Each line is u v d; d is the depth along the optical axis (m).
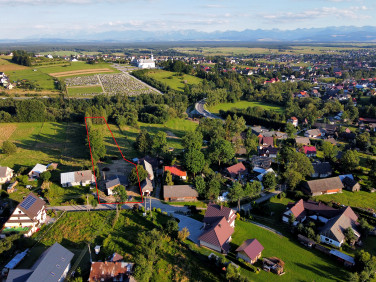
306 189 96.12
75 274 58.66
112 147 133.62
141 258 58.12
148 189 91.81
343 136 156.50
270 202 90.75
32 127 159.25
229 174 107.12
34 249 65.81
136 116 179.88
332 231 70.62
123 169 110.00
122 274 56.91
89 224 75.81
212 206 78.75
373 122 180.50
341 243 70.62
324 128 168.12
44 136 145.50
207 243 68.19
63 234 71.62
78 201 86.31
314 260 65.62
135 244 68.06
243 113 192.38
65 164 112.62
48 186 93.38
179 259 64.12
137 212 81.50
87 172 99.44
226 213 75.44
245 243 66.44
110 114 180.62
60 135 148.00
